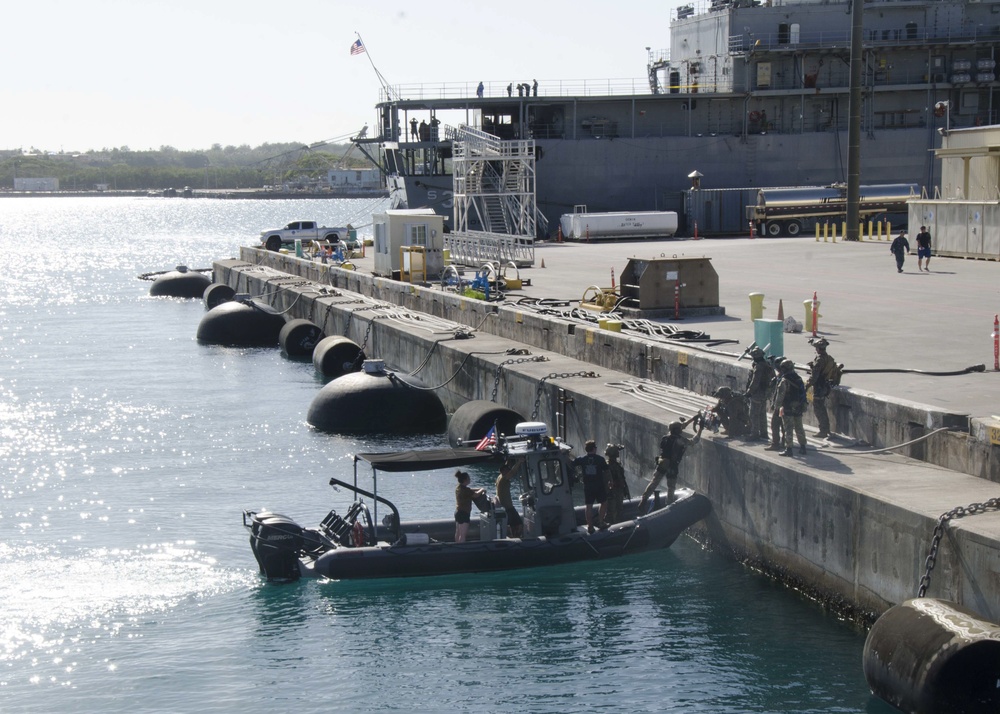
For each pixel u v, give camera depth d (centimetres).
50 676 1573
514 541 1936
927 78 7462
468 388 3259
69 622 1759
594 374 2783
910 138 7488
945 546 1452
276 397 3688
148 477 2639
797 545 1795
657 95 7331
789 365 1886
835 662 1565
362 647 1666
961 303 3481
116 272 9881
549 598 1839
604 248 6328
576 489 2423
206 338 5119
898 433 1884
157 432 3138
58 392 3800
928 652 1277
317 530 2002
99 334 5444
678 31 8312
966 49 7450
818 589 1747
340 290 5475
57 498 2462
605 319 3056
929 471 1750
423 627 1736
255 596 1861
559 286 4394
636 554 2008
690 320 3288
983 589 1387
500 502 1973
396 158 7512
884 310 3359
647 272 3341
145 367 4397
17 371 4284
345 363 4106
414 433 3117
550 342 3256
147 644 1677
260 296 6159
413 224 4997
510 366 2972
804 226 6994
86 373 4234
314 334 4703
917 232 5247
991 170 4944
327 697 1510
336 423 3130
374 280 5106
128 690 1526
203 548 2102
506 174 6431
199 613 1794
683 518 2022
